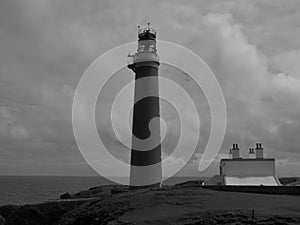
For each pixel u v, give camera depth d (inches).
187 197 1248.8
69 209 1659.7
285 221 865.5
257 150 1926.7
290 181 2465.6
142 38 1786.4
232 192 1390.3
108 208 1266.0
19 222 1620.3
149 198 1272.1
